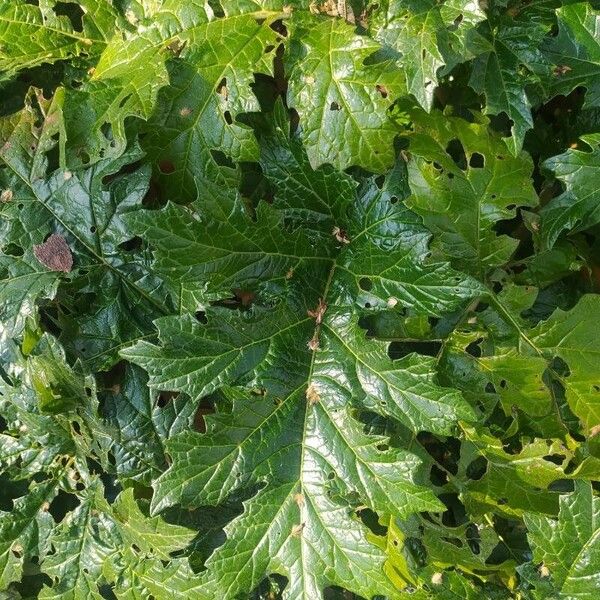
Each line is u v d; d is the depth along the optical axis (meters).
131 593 0.83
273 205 0.76
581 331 0.76
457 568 0.85
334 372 0.74
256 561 0.72
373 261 0.75
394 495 0.70
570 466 0.81
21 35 0.79
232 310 0.72
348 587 0.71
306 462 0.73
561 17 0.76
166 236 0.67
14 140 0.75
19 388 0.78
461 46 0.68
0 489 0.89
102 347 0.76
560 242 0.80
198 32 0.73
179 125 0.72
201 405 0.84
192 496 0.70
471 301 0.78
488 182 0.75
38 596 0.85
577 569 0.77
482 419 0.77
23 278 0.75
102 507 0.82
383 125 0.70
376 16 0.71
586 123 0.81
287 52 0.71
